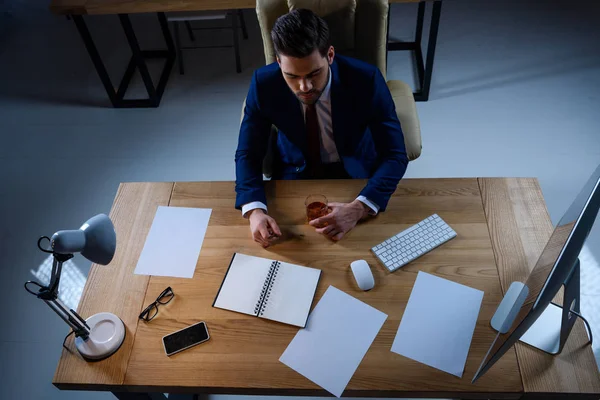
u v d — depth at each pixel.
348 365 1.24
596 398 1.18
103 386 1.25
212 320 1.34
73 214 2.57
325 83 1.54
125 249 1.51
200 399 1.92
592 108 2.81
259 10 1.82
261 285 1.40
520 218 1.50
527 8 3.48
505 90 2.96
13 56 3.49
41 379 2.01
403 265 1.42
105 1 2.53
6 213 2.59
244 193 1.58
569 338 1.25
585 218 0.97
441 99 2.96
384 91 1.66
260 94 1.68
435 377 1.21
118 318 1.34
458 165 2.62
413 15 3.54
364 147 1.88
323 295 1.37
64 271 2.33
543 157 2.61
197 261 1.47
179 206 1.61
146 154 2.82
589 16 3.36
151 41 3.52
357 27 1.85
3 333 2.14
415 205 1.56
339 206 1.52
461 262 1.42
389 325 1.31
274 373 1.24
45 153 2.86
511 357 1.23
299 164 1.90
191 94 3.13
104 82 2.97
